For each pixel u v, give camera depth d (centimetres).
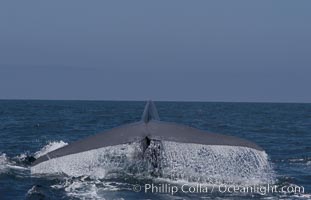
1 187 2033
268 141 4875
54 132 5353
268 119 9856
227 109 18112
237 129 6581
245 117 10650
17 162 2620
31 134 5016
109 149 2348
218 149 1784
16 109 13600
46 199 1812
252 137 5369
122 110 14638
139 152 2152
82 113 11431
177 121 8262
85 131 5616
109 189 1942
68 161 1781
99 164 2230
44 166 1778
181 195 1873
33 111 12169
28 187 2030
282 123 8350
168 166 2127
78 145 1805
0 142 4091
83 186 1984
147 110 2245
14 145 3856
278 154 3678
